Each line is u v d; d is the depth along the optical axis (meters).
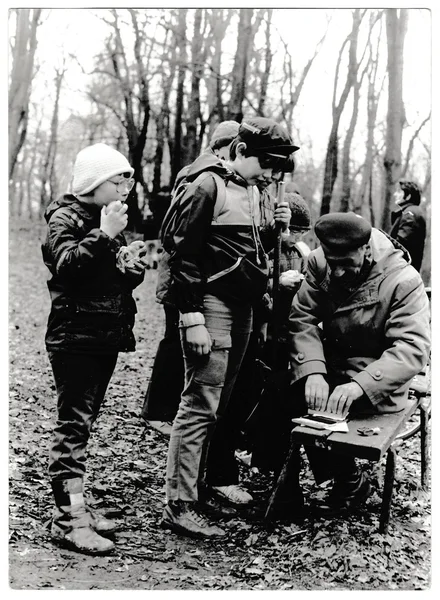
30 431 4.61
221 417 3.60
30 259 16.25
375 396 3.27
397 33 10.94
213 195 3.22
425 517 3.66
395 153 11.11
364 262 3.32
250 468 4.26
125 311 3.12
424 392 3.88
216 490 3.73
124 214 2.95
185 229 3.21
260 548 3.23
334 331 3.49
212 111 15.69
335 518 3.47
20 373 6.24
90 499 3.63
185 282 3.21
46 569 2.89
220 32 13.95
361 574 3.00
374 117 14.98
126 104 17.69
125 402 5.66
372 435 3.07
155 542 3.27
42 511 3.41
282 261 4.11
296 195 4.11
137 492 3.84
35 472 3.88
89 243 2.87
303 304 3.55
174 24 14.34
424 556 3.22
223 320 3.31
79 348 3.01
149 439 4.72
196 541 3.31
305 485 4.04
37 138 23.52
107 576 2.89
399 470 4.36
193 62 13.56
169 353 4.69
